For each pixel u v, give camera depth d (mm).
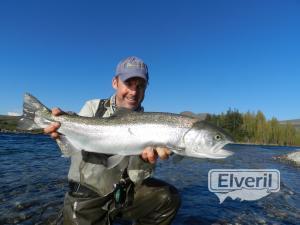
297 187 2080
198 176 2258
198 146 867
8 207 1310
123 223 1186
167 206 1042
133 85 983
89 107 1048
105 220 1003
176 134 867
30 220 1171
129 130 885
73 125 918
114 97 1044
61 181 1880
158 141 870
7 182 1771
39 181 1849
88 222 973
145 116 889
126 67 974
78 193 978
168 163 2977
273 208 1497
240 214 1385
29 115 936
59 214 1133
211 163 3221
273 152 6445
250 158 4273
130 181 989
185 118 883
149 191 1040
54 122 920
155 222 1060
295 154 4723
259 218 1340
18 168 2297
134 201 1050
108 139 897
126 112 903
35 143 5023
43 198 1476
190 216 1320
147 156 875
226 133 887
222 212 1400
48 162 2736
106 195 967
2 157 2896
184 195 1678
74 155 982
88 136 909
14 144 4566
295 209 1497
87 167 963
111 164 891
